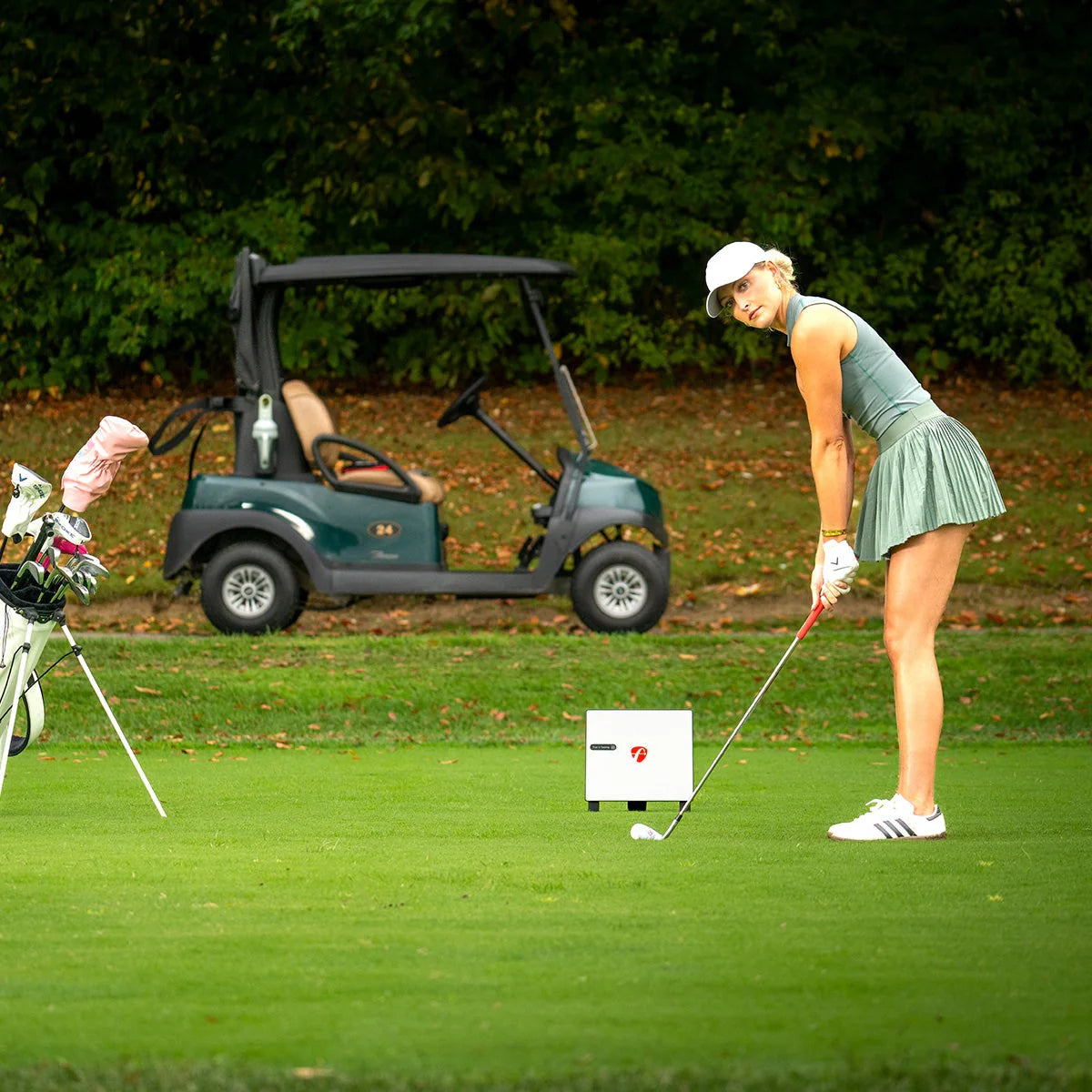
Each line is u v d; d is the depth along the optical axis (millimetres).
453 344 83438
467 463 70062
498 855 18141
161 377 83500
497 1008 11383
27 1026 10961
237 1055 10273
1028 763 29094
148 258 81250
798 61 85688
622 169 82500
